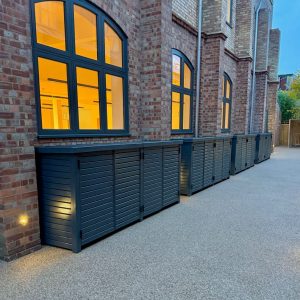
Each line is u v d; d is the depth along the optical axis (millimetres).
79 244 2766
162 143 4082
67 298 2014
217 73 6910
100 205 3012
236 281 2248
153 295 2057
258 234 3283
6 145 2434
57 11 3391
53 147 2684
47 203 2842
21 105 2533
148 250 2824
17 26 2449
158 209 4137
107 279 2270
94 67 3953
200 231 3367
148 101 4863
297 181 6711
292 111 19422
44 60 3242
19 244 2629
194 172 5289
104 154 3025
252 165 9352
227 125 9422
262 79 11977
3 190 2447
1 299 1999
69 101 3590
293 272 2400
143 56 4805
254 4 10672
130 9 4512
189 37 6430
